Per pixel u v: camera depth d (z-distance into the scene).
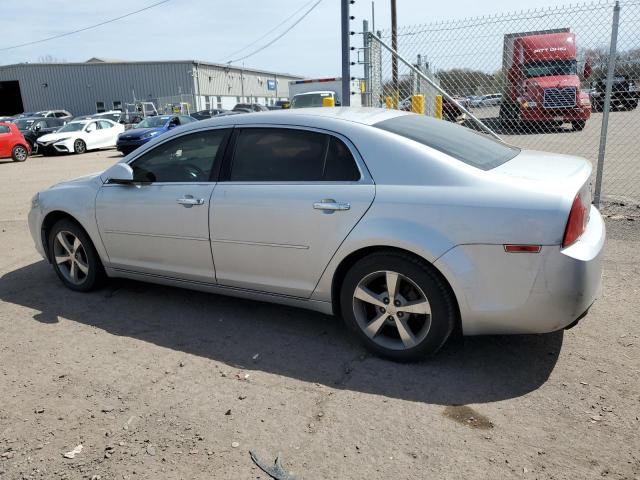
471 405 2.82
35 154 22.73
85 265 4.63
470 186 2.97
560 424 2.63
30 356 3.54
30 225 4.91
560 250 2.77
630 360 3.19
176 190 3.90
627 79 8.54
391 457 2.44
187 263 3.96
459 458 2.42
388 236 3.07
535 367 3.17
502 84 9.62
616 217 6.16
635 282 4.36
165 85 49.28
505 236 2.83
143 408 2.89
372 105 8.27
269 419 2.76
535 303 2.84
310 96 22.22
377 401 2.89
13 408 2.93
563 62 11.27
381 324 3.28
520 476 2.29
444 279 3.04
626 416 2.67
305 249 3.40
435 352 3.18
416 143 3.22
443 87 9.28
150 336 3.79
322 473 2.36
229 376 3.21
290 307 4.23
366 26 8.05
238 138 3.74
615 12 6.05
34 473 2.42
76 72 49.81
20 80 50.19
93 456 2.52
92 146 22.50
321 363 3.33
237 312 4.17
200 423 2.74
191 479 2.35
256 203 3.53
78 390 3.10
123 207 4.16
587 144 12.08
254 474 2.37
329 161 3.38
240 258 3.68
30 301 4.54
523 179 2.97
